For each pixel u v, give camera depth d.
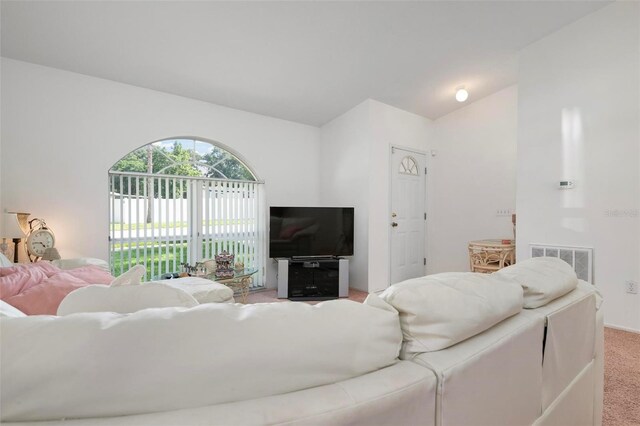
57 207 2.93
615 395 1.73
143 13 2.37
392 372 0.59
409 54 3.24
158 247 3.53
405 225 4.63
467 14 2.74
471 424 0.67
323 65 3.27
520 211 3.39
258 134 4.29
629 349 2.32
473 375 0.66
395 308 0.70
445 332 0.66
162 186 3.59
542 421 0.92
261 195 4.33
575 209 3.02
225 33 2.66
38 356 0.41
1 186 2.71
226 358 0.47
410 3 2.54
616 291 2.78
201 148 3.97
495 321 0.77
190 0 2.29
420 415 0.57
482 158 4.55
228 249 4.04
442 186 5.00
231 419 0.43
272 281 4.38
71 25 2.43
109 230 3.22
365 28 2.77
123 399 0.42
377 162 4.23
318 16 2.57
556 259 1.30
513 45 3.29
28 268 1.91
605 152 2.85
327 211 4.10
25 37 2.52
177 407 0.45
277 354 0.50
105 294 0.71
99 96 3.16
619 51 2.78
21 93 2.80
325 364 0.54
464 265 4.72
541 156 3.24
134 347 0.44
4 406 0.39
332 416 0.47
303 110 4.28
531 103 3.31
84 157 3.07
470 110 4.67
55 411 0.40
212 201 3.93
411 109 4.61
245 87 3.58
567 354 1.05
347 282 3.98
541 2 2.71
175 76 3.24
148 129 3.43
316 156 4.88
